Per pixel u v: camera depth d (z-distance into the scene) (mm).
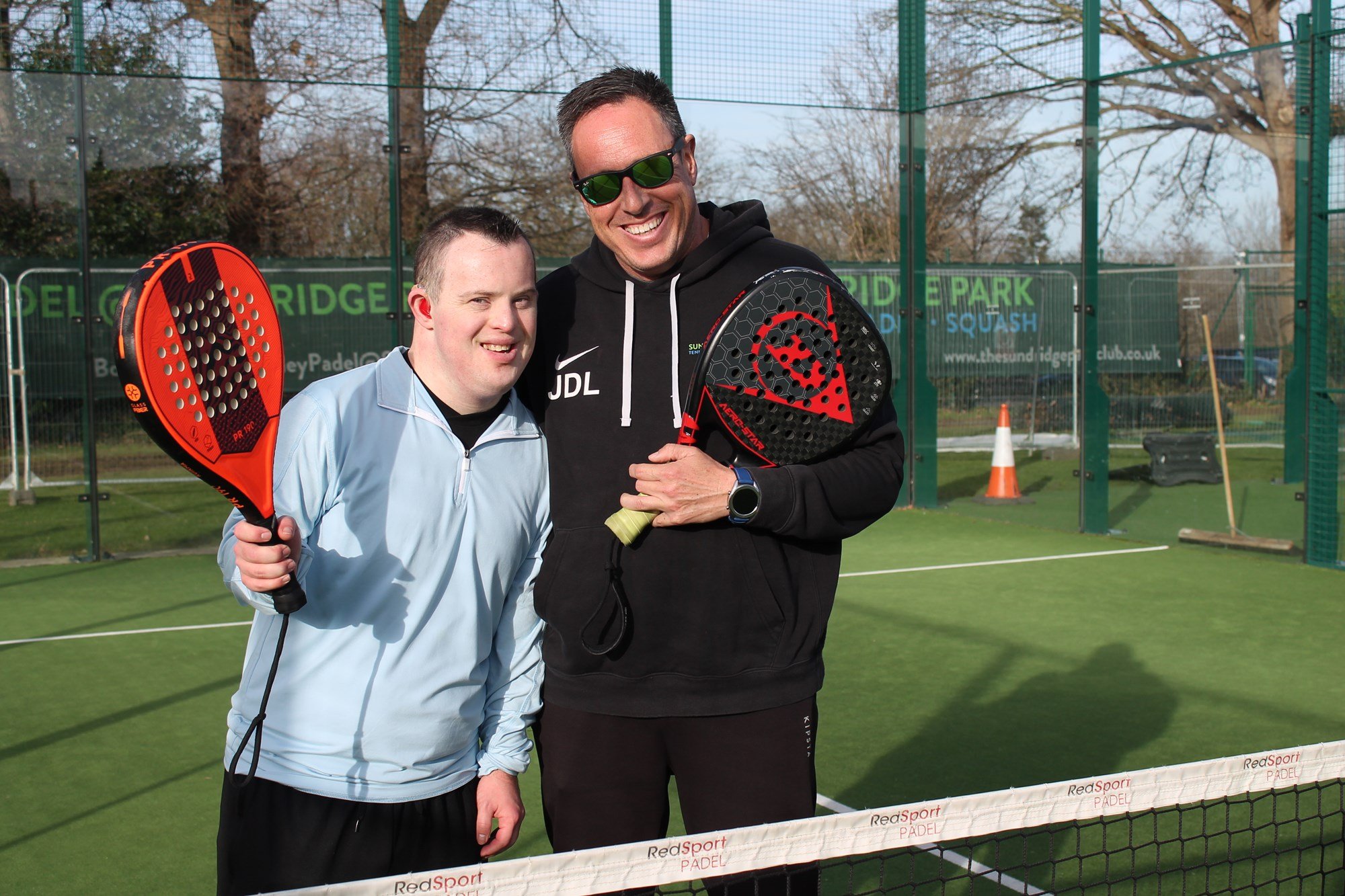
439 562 2127
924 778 4164
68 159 8367
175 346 1696
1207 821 3652
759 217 2459
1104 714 4891
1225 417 12414
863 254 12320
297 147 9672
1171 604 6945
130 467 9062
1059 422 11508
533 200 10555
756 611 2215
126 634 6371
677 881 1790
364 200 9953
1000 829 2021
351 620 2096
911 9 10258
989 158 10734
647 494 2113
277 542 1854
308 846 2082
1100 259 11219
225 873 2109
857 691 5254
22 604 7113
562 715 2285
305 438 2053
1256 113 10406
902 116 10414
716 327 2197
